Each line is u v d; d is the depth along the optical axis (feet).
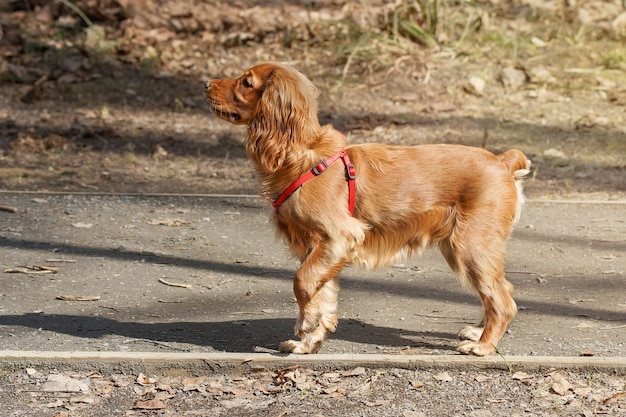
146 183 42.47
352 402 20.62
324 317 23.44
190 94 55.01
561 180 43.09
